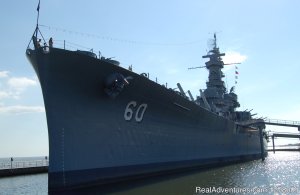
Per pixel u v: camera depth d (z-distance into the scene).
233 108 37.22
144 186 14.94
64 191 13.38
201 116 22.84
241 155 33.59
